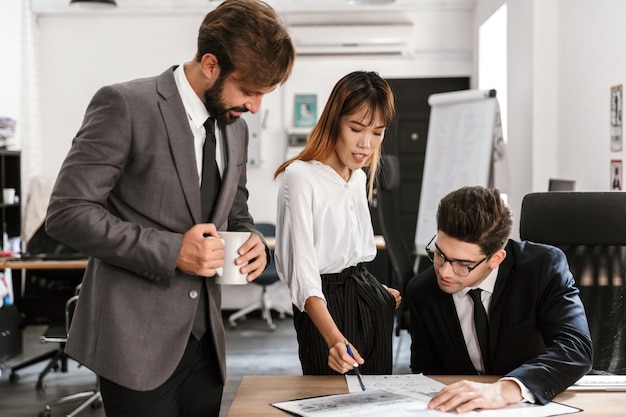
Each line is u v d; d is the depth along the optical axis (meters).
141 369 1.80
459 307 2.12
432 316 2.15
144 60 8.16
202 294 1.93
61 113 8.16
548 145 5.48
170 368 1.83
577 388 1.88
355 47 7.95
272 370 5.74
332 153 2.24
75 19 8.12
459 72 8.10
